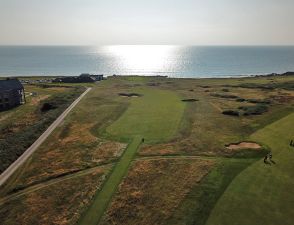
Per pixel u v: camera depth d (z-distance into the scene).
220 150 53.50
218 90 115.69
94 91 119.50
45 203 39.00
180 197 37.84
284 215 32.69
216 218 32.50
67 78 159.12
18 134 68.25
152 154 53.06
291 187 38.62
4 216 36.62
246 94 104.50
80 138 63.62
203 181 41.47
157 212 35.19
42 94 121.88
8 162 52.12
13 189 43.34
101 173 46.47
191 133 63.50
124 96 107.06
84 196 39.97
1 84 102.62
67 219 35.12
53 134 67.31
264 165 45.69
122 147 56.97
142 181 42.97
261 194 36.94
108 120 75.25
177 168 46.53
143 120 73.94
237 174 42.88
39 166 50.88
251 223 31.42
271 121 68.50
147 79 158.00
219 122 71.00
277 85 119.94
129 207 36.62
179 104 90.88
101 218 34.81
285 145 53.66
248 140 57.97
